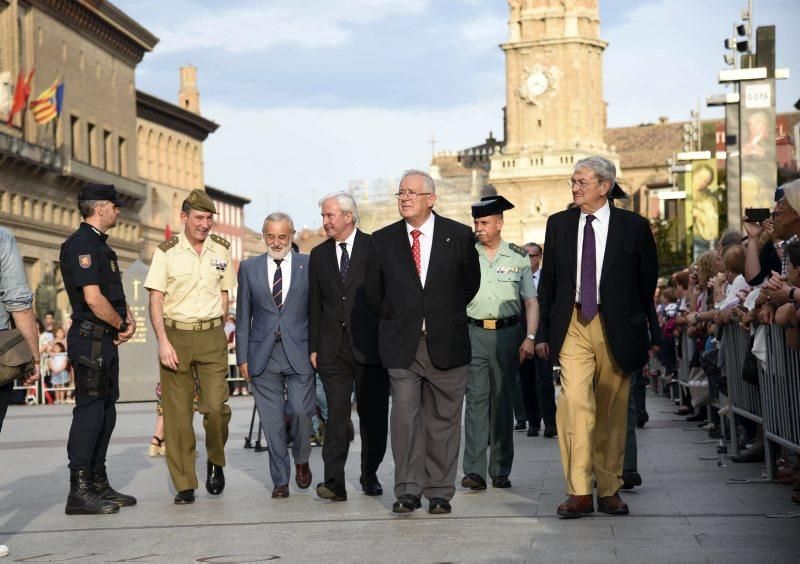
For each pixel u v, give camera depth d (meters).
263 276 12.10
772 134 28.14
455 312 10.51
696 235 44.44
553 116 108.81
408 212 10.52
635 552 8.40
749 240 12.49
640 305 10.16
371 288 10.72
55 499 12.27
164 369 11.70
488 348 12.20
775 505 10.36
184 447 11.64
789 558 8.07
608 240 10.04
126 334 11.45
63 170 73.25
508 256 12.48
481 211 12.44
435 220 10.63
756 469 12.94
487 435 12.14
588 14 110.06
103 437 11.44
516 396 12.66
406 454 10.48
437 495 10.50
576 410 9.98
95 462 11.44
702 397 16.77
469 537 9.21
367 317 11.60
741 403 13.34
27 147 66.75
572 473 9.95
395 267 10.52
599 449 10.20
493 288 12.30
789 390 10.87
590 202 10.08
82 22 77.31
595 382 10.22
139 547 9.29
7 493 12.84
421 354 10.50
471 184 123.88
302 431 12.20
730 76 28.28
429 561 8.32
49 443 19.05
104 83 82.50
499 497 11.45
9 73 64.19
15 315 9.55
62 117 74.12
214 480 12.10
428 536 9.32
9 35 65.00
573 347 10.11
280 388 12.10
